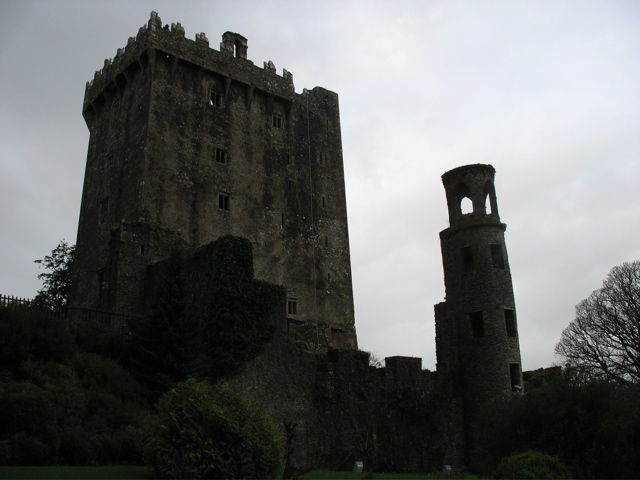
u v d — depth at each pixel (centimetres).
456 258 4662
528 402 2855
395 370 4194
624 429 2561
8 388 2444
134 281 4312
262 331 3625
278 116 5862
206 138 5178
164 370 3181
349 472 3325
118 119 5272
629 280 5588
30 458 2144
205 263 3759
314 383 3784
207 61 5344
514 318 4478
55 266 6209
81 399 2650
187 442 1981
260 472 2088
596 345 5616
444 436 4203
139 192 4656
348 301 5738
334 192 6066
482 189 4756
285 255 5416
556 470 2428
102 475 1984
